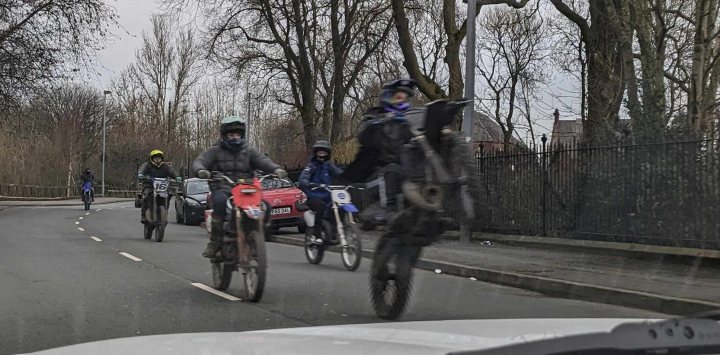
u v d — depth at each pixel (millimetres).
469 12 14219
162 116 63000
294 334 3248
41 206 35344
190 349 2723
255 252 7434
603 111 15602
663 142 11094
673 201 10906
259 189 7605
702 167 10453
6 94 24266
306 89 25797
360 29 25031
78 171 52531
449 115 6000
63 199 45938
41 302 7480
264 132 45844
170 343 2900
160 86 62750
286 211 17047
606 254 11797
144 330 6129
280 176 8062
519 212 14352
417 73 19406
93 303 7453
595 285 8547
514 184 14516
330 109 27938
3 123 27625
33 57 23828
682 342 2076
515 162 14547
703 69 12523
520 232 14305
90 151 61219
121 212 29562
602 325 3340
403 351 2676
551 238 13273
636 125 12422
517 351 1897
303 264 11570
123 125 63188
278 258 12609
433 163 5895
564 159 13234
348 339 3035
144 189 15430
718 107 13234
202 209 21453
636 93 12914
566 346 1943
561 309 7703
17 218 23656
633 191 11664
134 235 16906
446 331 3266
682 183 10750
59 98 47125
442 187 5859
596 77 16391
